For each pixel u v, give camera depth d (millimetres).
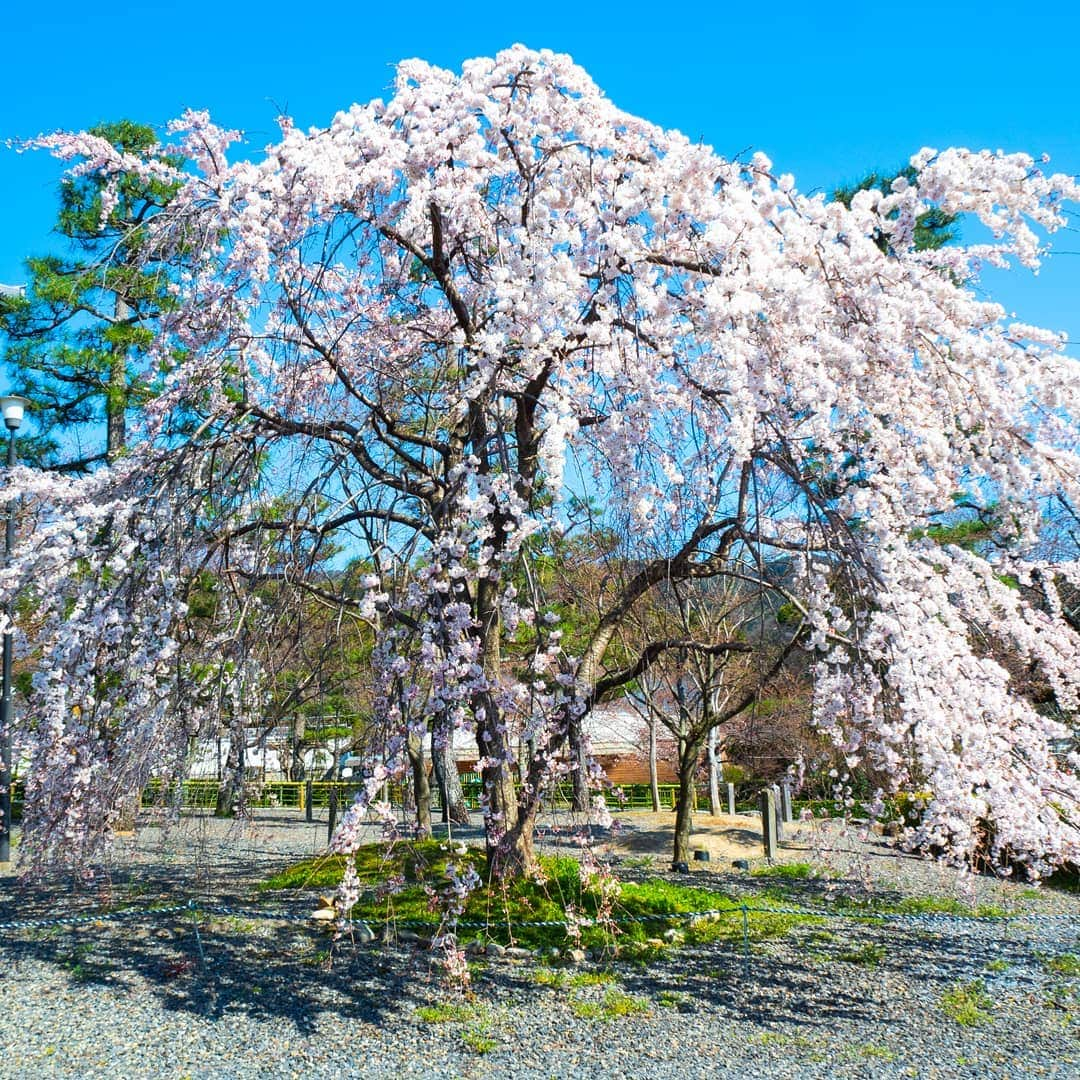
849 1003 5309
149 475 5398
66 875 5598
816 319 4488
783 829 13109
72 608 5441
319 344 5980
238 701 5395
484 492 5168
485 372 5082
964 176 4418
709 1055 4488
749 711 12906
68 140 5391
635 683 10820
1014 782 4422
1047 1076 4207
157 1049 4613
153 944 6516
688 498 4961
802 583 5250
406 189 5656
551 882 6719
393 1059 4461
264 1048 4609
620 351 4910
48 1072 4348
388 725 4809
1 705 10117
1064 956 6375
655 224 4680
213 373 5516
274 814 16000
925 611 4512
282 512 6359
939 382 4703
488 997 5316
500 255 5605
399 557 5234
